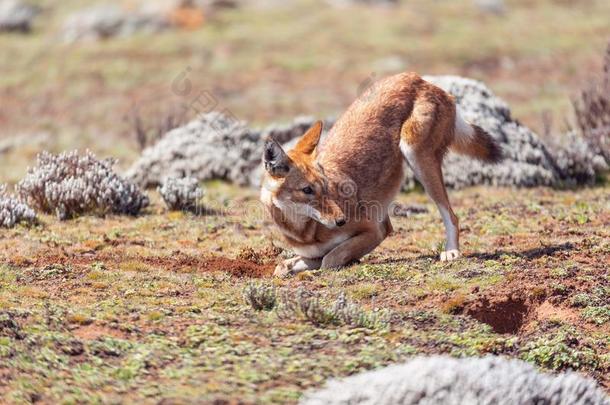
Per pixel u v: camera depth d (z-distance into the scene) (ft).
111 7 204.44
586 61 172.96
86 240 52.95
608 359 38.06
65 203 59.06
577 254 48.21
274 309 39.50
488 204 64.75
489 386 28.89
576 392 29.71
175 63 170.30
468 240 53.52
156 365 33.17
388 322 38.60
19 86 161.17
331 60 171.01
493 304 41.83
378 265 46.60
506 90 151.64
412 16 201.98
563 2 222.89
